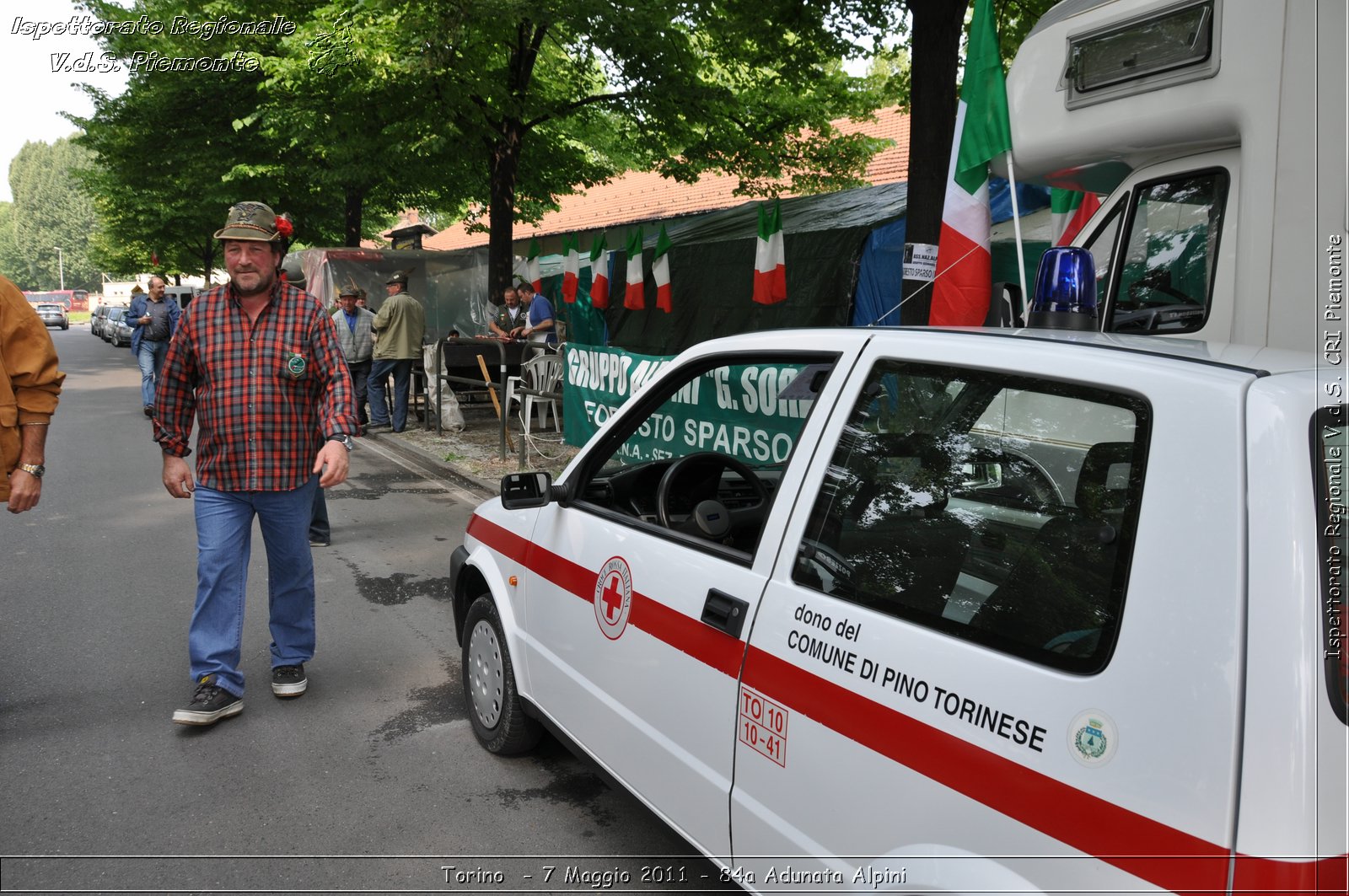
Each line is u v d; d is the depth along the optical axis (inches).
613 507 129.6
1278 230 132.1
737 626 88.7
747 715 86.6
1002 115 172.7
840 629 79.0
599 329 547.2
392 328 457.4
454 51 431.2
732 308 460.8
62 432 474.9
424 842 120.9
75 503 310.8
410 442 433.1
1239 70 135.6
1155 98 148.1
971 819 65.7
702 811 92.5
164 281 526.6
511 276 544.1
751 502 126.2
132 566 239.5
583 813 128.6
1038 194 347.9
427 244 1326.3
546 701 125.8
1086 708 60.9
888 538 79.7
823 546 84.6
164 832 122.0
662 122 540.4
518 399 415.8
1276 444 57.1
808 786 79.3
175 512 299.7
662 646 99.4
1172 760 56.0
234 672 154.7
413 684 171.3
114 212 1204.5
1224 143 146.9
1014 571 69.7
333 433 146.1
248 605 211.3
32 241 5757.9
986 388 76.0
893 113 820.6
